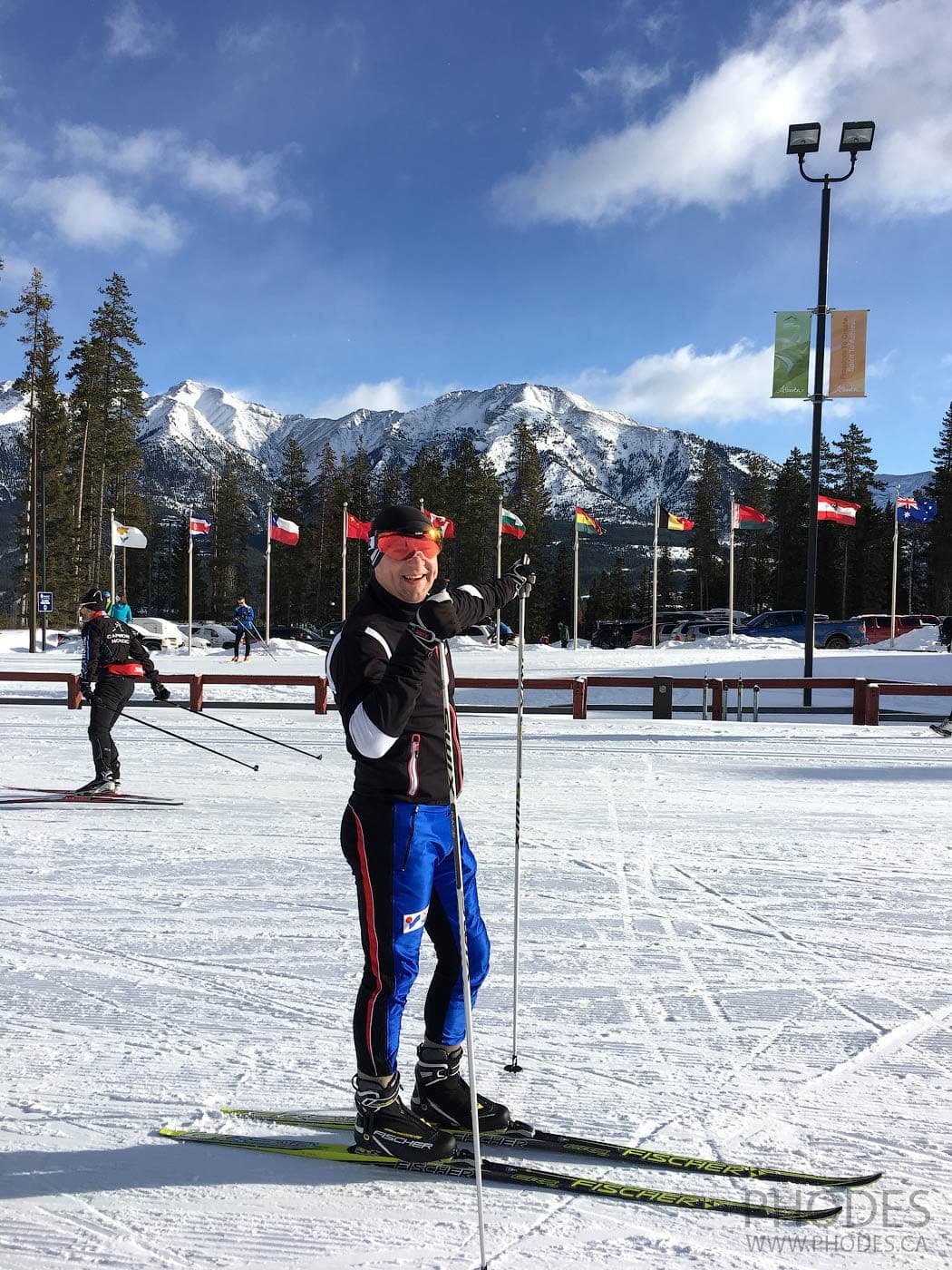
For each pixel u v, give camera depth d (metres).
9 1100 2.93
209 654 31.69
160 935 4.58
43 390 53.56
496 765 10.09
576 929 4.68
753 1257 2.13
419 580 2.46
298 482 88.38
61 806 7.90
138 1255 2.16
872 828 7.04
